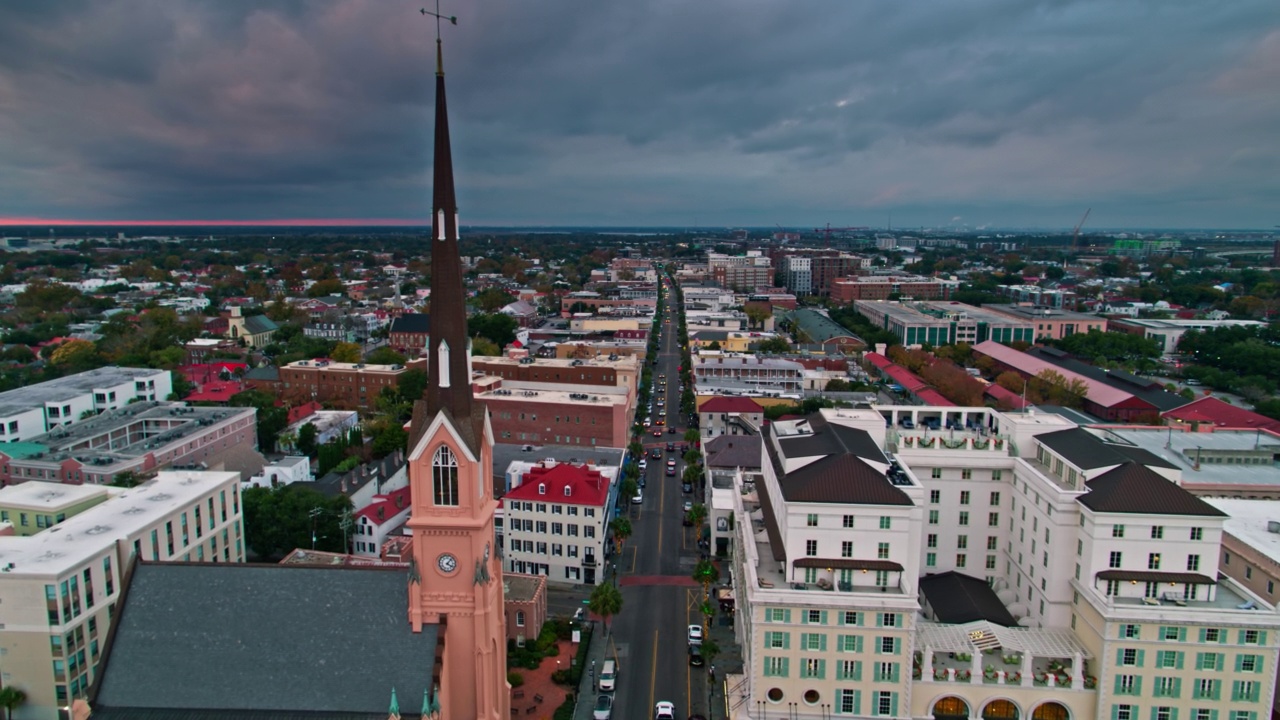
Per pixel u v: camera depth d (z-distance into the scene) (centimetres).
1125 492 8988
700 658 10656
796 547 9100
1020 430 11219
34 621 8794
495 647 6750
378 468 16375
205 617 6322
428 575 6328
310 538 13062
